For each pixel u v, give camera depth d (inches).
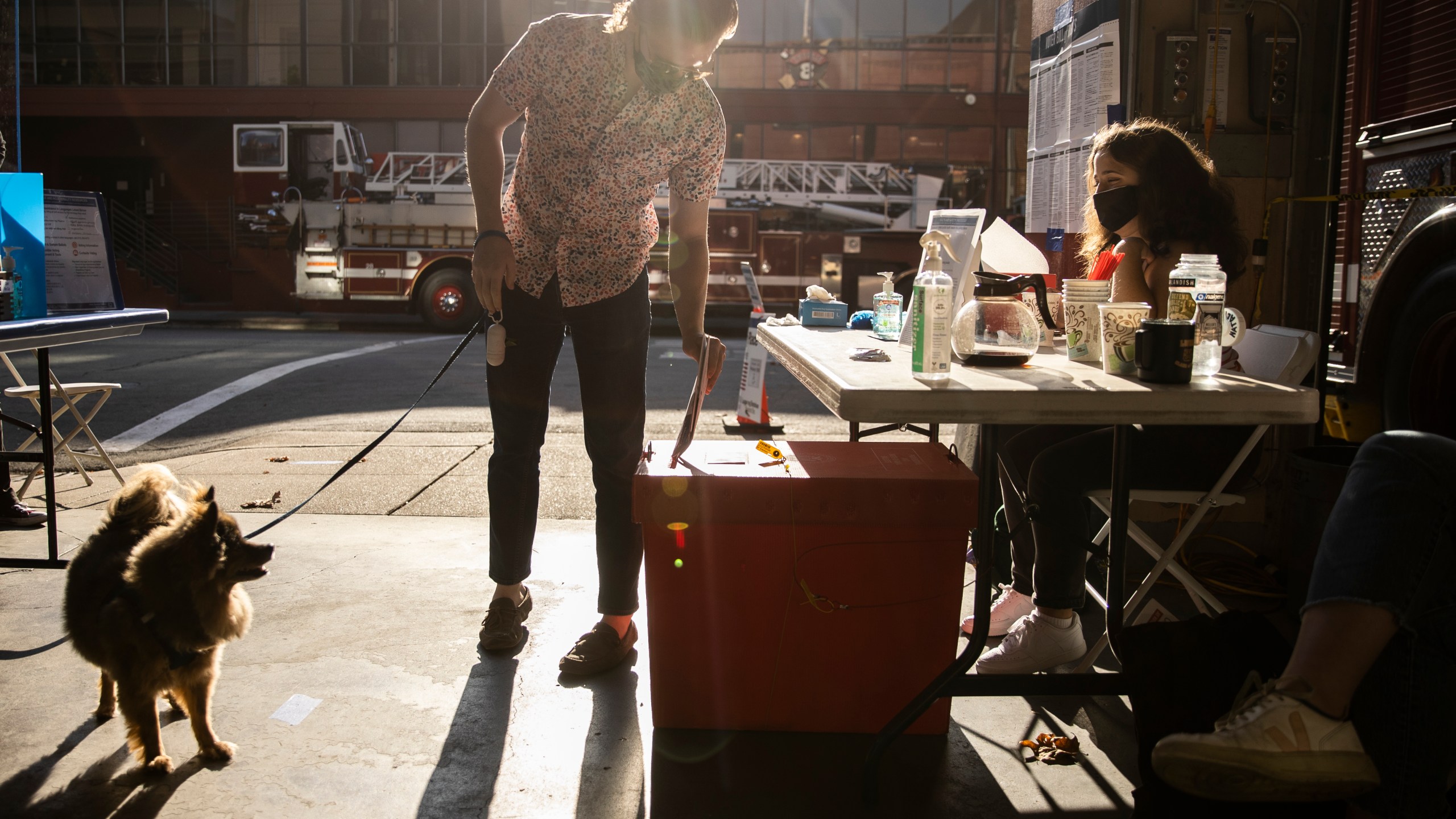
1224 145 144.8
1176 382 74.5
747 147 733.3
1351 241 170.1
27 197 132.6
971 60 724.0
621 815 79.0
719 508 88.4
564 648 114.2
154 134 824.3
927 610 90.3
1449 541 61.5
